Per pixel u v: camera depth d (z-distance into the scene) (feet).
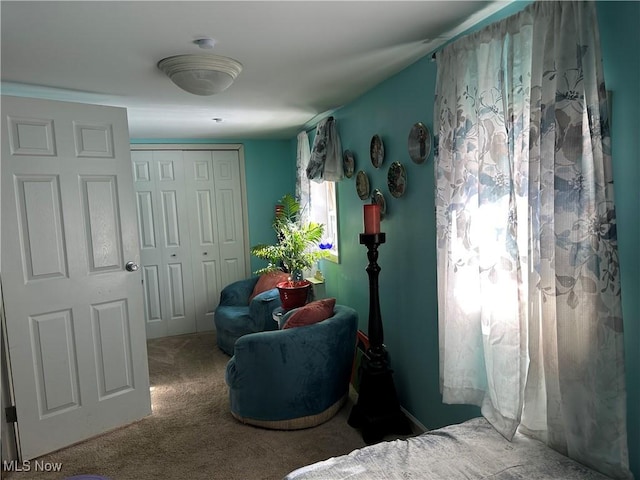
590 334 4.56
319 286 12.76
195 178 16.24
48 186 8.21
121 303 9.21
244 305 14.67
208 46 6.43
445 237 6.68
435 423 7.98
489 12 5.82
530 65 5.20
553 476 4.66
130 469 7.76
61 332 8.46
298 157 14.43
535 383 5.27
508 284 5.54
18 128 7.86
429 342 8.02
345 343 9.12
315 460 7.80
